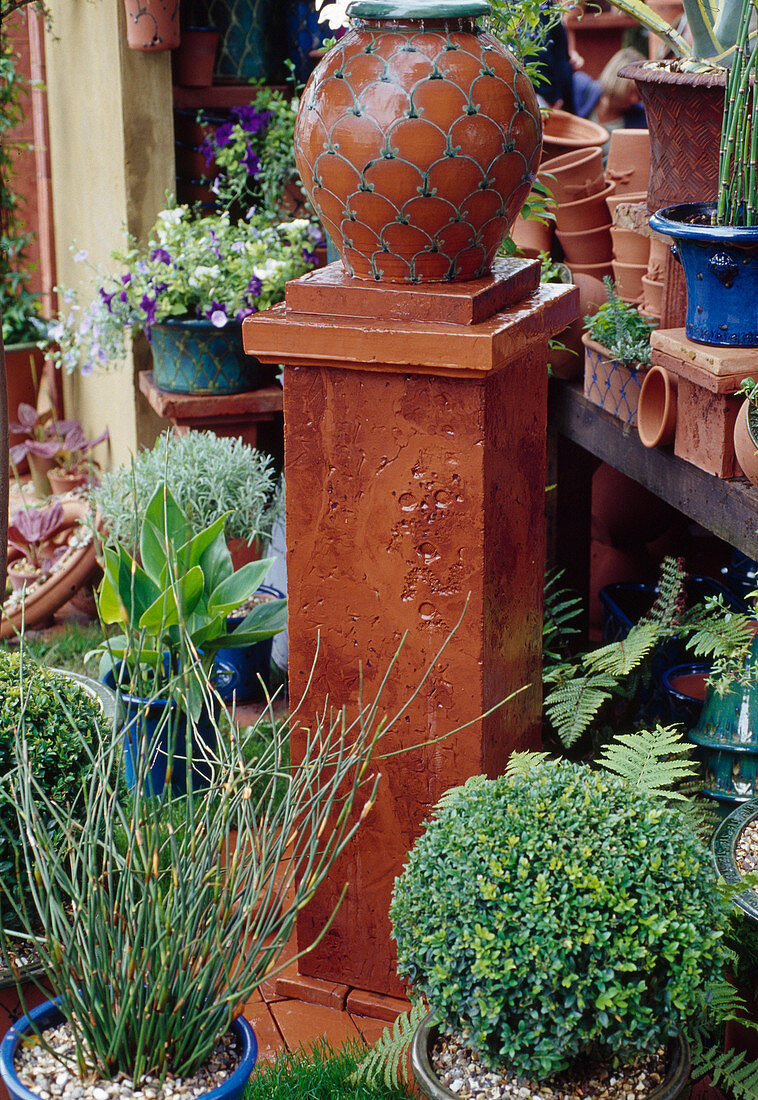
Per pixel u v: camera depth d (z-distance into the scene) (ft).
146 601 10.49
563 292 8.46
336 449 7.79
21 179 20.97
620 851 5.87
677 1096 5.90
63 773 7.28
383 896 8.31
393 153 7.10
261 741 11.73
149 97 14.93
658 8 16.70
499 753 8.33
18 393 19.65
